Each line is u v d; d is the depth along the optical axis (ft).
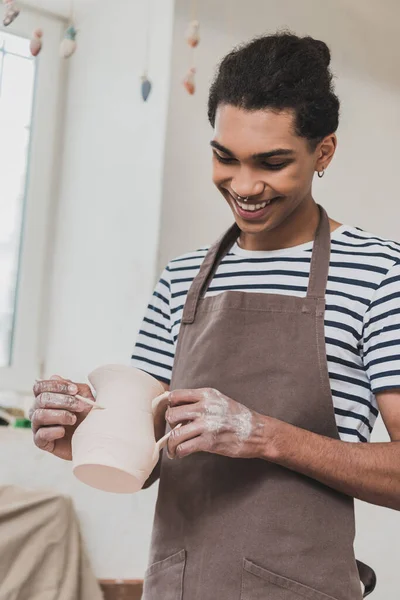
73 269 8.68
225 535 3.75
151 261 7.29
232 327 3.99
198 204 7.50
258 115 3.57
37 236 9.06
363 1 8.97
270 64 3.62
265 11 8.03
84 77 8.88
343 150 8.72
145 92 7.29
